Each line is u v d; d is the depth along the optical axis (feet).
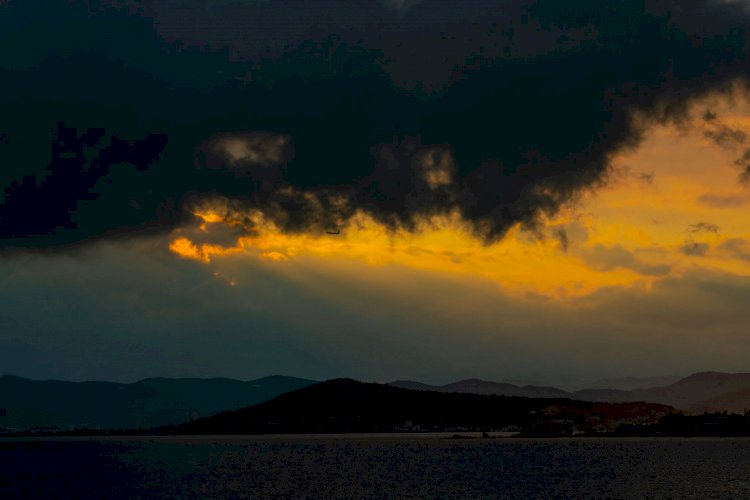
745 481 421.18
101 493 384.06
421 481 439.63
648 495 357.00
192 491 388.98
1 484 440.86
